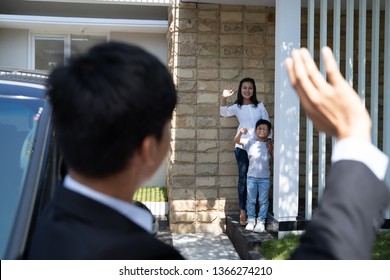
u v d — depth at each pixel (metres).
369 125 0.86
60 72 0.91
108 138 0.87
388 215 4.98
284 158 4.86
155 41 7.84
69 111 0.87
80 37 7.81
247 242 4.82
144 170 0.96
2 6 7.20
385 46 5.11
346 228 0.78
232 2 6.09
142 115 0.88
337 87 0.86
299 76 0.87
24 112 1.77
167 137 1.00
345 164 0.84
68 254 0.84
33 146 1.62
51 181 1.53
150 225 1.00
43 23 7.17
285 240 4.71
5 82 1.90
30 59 7.67
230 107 5.73
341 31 6.48
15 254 1.22
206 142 6.22
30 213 1.37
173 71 6.21
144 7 7.44
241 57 6.23
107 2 6.91
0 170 1.62
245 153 5.63
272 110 6.28
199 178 6.24
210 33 6.18
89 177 0.91
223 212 6.29
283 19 4.81
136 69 0.88
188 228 6.24
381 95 6.60
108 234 0.87
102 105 0.85
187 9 6.12
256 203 5.59
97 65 0.89
